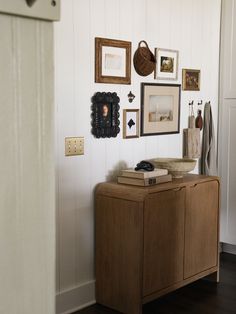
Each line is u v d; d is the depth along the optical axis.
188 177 3.29
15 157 0.57
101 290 3.01
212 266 3.38
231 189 3.96
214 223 3.36
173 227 2.98
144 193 2.74
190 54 3.69
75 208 2.91
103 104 3.00
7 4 0.54
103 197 2.94
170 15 3.46
